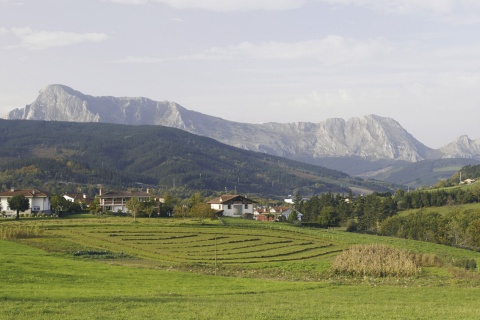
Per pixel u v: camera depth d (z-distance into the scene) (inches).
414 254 3526.1
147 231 5241.1
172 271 3043.8
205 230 5472.4
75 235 4783.5
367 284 2726.4
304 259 4111.7
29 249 3673.7
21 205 6619.1
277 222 7007.9
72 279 2385.6
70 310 1638.8
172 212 7568.9
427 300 2207.2
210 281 2677.2
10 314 1539.1
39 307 1659.7
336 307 1904.5
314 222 7652.6
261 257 4121.6
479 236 6161.4
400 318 1679.4
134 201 7140.8
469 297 2306.8
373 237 5856.3
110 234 4955.7
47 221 6013.8
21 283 2165.4
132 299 1915.6
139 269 2992.1
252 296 2174.0
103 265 3063.5
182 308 1750.7
